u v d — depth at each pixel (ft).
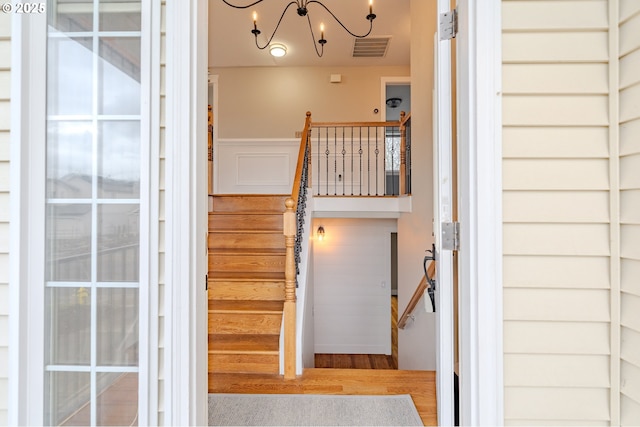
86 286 3.55
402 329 13.26
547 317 3.47
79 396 3.52
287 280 7.27
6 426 3.49
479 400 3.48
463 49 3.69
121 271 3.54
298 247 9.96
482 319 3.48
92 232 3.56
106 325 3.54
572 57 3.44
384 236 17.66
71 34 3.59
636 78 3.17
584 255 3.45
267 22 14.19
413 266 11.10
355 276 17.72
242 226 12.18
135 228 3.54
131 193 3.56
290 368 7.06
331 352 17.70
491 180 3.47
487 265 3.47
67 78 3.58
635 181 3.21
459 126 3.80
